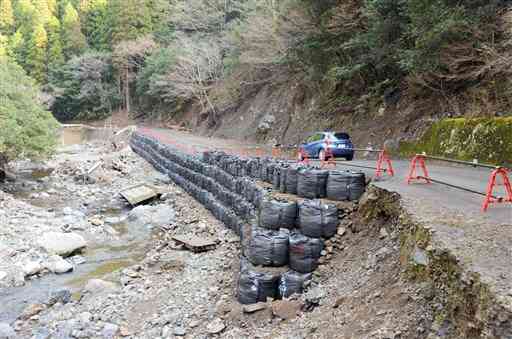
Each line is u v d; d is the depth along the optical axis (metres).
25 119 18.66
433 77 14.94
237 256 10.12
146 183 21.48
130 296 8.88
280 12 23.44
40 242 11.66
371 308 5.50
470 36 12.70
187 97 42.03
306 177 8.65
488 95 13.30
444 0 12.71
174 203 17.20
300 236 7.72
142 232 14.17
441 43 13.09
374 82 19.16
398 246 6.26
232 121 35.59
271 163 10.91
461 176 10.08
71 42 65.06
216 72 40.81
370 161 14.85
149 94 52.06
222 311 7.44
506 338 3.38
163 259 11.05
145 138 30.89
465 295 4.08
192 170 18.69
